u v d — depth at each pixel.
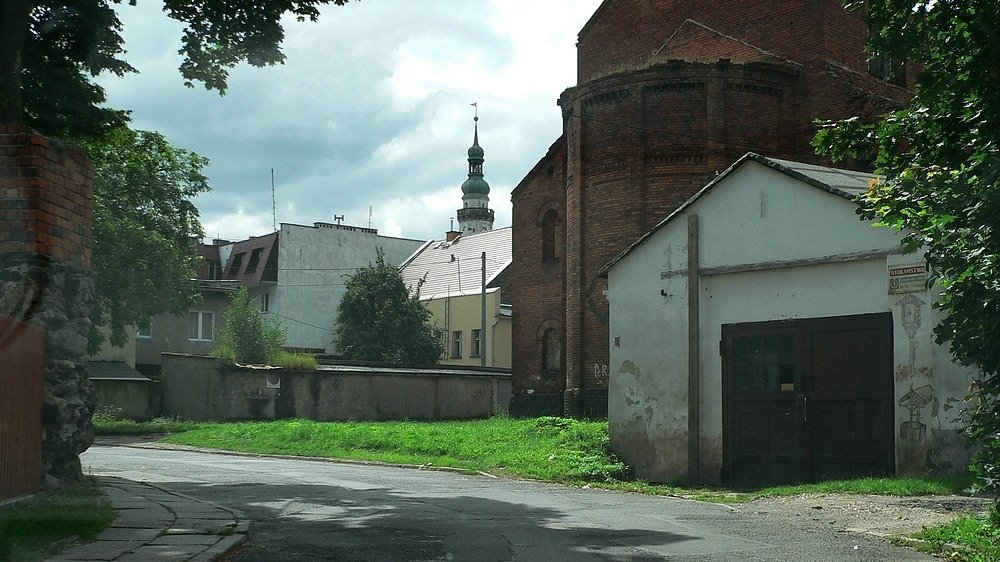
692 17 37.31
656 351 18.73
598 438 20.19
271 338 47.28
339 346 61.50
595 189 34.00
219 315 59.34
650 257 18.98
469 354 65.94
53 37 13.56
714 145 32.41
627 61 39.34
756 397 17.25
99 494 11.23
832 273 16.34
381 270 62.22
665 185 32.75
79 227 11.74
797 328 16.73
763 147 32.88
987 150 8.73
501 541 9.07
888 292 15.47
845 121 9.95
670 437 18.36
